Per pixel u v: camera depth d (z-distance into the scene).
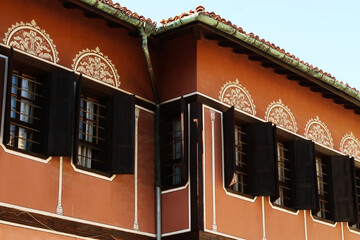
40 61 13.09
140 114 14.81
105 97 14.30
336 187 17.70
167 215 14.32
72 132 13.02
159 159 14.77
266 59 16.19
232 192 14.79
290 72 16.91
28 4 13.17
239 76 15.87
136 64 15.02
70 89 13.13
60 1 13.71
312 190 16.53
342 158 17.95
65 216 12.83
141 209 14.23
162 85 15.23
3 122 12.23
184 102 14.47
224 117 15.02
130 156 13.95
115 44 14.69
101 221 13.42
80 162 13.66
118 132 14.04
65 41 13.69
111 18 13.78
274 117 16.55
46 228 12.47
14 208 12.05
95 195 13.47
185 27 14.47
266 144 15.47
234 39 14.80
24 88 12.99
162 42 15.39
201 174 14.09
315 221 16.97
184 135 14.23
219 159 14.69
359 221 18.34
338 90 17.44
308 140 16.94
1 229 11.80
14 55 12.66
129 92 14.69
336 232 17.55
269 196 15.59
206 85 14.91
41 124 12.95
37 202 12.44
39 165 12.63
